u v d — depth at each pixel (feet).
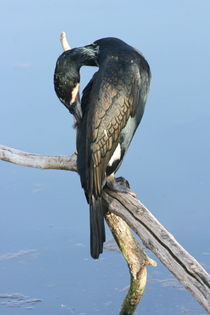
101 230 33.04
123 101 32.78
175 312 43.42
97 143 32.42
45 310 44.01
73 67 33.30
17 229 49.78
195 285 28.91
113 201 33.32
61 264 47.19
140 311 43.65
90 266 46.96
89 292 45.16
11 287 45.96
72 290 45.39
